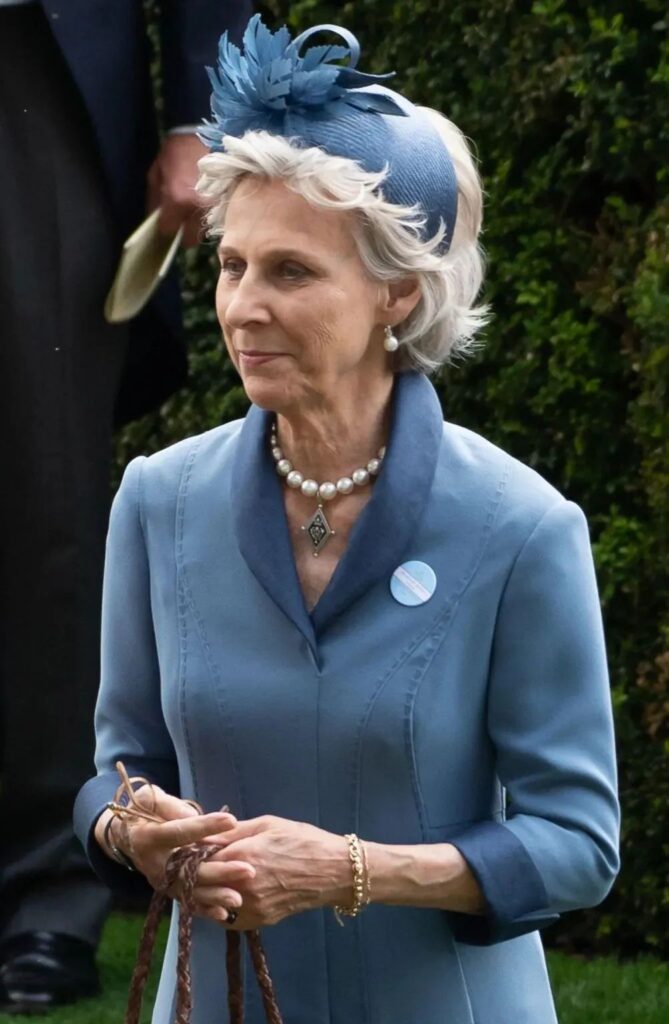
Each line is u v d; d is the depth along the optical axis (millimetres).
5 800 9266
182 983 4645
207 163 4852
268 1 10625
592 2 9000
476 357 9648
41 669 9125
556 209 9391
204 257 11148
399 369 5172
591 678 5000
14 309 8953
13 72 8992
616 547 9188
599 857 4965
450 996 5004
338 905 4758
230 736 4980
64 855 9164
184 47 9203
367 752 4887
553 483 9578
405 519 4949
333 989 5016
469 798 5035
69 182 9016
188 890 4656
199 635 5066
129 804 4984
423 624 4934
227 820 4688
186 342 10617
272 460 5117
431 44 9797
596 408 9297
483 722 5055
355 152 4793
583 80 8969
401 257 4859
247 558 5012
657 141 8867
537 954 5281
